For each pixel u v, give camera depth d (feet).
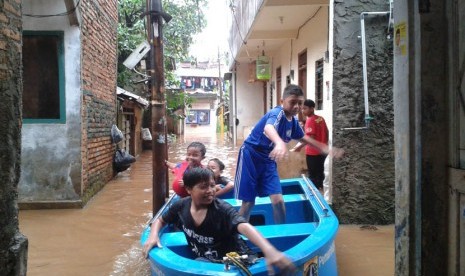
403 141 8.68
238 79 62.49
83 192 24.99
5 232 10.33
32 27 23.84
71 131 24.43
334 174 20.13
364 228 19.60
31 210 24.06
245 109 63.05
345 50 19.54
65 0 22.79
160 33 20.25
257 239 8.96
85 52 25.27
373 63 19.45
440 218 8.09
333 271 11.72
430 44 7.99
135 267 15.62
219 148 62.39
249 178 13.75
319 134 22.48
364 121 19.72
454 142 7.77
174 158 50.44
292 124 13.65
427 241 8.18
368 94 19.58
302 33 35.47
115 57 34.99
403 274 8.77
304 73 35.40
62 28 23.95
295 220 16.21
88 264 15.94
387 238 18.19
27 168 24.32
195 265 9.25
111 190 29.73
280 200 13.93
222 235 10.07
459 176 7.55
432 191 8.10
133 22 51.65
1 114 10.38
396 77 8.91
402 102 8.66
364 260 15.75
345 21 19.45
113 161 34.47
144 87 53.78
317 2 27.32
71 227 20.81
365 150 19.88
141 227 20.79
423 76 8.04
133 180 33.83
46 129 24.32
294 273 8.97
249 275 8.70
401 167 8.81
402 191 8.79
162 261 9.68
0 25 10.31
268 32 37.60
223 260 9.27
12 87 10.91
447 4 7.84
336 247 17.12
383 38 19.34
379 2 19.27
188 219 10.41
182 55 64.80
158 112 20.33
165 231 12.85
